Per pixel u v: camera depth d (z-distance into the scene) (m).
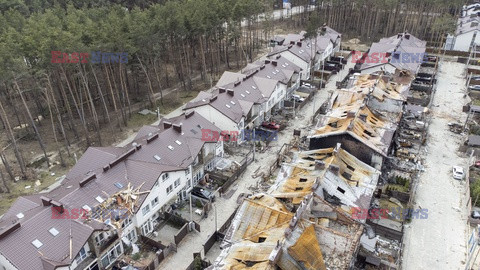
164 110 83.31
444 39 120.31
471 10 131.50
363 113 59.94
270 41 122.06
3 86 65.75
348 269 34.91
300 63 94.31
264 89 75.44
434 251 46.50
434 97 88.12
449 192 56.66
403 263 44.72
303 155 53.66
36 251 36.25
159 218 50.94
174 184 51.16
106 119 79.06
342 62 109.94
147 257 45.38
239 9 98.19
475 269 43.69
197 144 55.88
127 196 44.66
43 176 60.84
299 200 41.44
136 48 71.50
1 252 34.94
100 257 41.28
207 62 107.12
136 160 49.59
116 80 82.25
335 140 55.81
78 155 66.25
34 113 79.81
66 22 77.06
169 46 91.75
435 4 118.38
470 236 48.31
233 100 69.62
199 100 70.50
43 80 70.81
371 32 133.88
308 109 82.44
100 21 76.31
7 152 66.94
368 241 44.72
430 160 64.31
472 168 61.34
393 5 118.12
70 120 70.62
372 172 50.12
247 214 39.03
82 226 39.56
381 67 88.75
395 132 63.78
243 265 33.91
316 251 34.44
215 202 54.59
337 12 136.88
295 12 161.62
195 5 92.38
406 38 104.25
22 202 43.22
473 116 78.19
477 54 110.44
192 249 46.75
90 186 44.12
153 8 87.19
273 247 34.34
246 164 61.75
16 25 78.75
